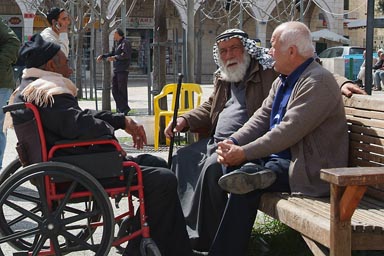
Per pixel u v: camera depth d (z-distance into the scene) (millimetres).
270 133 4266
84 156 3977
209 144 5148
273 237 5113
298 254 4766
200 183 4582
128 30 39156
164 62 11273
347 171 3412
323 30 37906
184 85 10117
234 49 5102
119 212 5859
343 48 32188
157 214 4195
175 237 4258
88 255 4816
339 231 3459
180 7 33438
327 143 4316
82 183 3873
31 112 3984
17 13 38875
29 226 5523
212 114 5367
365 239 3531
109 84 16031
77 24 21156
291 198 4195
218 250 4246
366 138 4406
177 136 10406
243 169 4238
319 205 4023
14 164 4633
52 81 4051
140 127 4566
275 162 4391
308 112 4211
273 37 4496
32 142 4016
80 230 5121
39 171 3826
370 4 5781
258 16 36406
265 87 5062
